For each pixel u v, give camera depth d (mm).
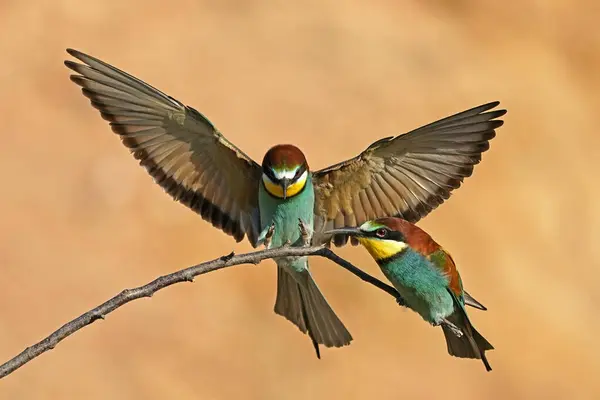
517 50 19188
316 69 16516
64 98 14836
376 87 16641
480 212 15617
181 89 15555
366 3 18297
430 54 17844
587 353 14680
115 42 15852
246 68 16141
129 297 4723
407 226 6000
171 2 16641
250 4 17141
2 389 11781
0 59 14961
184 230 13633
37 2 15758
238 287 13273
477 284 14625
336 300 13227
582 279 15711
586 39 20172
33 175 13820
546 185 16766
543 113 18047
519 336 14359
